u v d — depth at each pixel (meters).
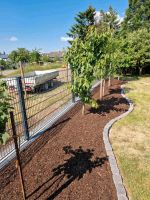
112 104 9.30
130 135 6.14
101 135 5.93
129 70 23.44
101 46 7.12
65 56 7.05
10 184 3.70
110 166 4.38
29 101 6.71
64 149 5.04
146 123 7.13
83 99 7.25
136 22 34.47
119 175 4.05
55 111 7.71
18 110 4.93
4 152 4.50
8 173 3.92
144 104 9.73
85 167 4.32
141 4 35.25
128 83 16.56
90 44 6.86
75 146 5.21
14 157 4.35
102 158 4.70
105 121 7.10
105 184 3.79
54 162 4.46
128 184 3.88
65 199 3.39
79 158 4.66
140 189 3.74
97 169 4.26
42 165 4.32
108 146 5.26
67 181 3.85
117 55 12.80
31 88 9.45
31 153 4.69
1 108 2.39
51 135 5.71
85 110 8.18
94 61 7.08
